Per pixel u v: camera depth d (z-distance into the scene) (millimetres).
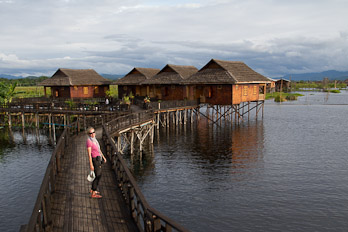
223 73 38375
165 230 6020
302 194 16609
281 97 77312
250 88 41438
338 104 67688
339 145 27844
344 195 16312
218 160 23562
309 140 30125
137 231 7348
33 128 39656
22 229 5762
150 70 52812
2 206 16422
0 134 36031
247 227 13344
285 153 25250
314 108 60188
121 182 10094
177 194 17156
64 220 7938
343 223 13406
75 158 14516
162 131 35844
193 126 39219
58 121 40969
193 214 14711
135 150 27078
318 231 12828
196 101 40750
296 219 13875
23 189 18766
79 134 22000
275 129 36406
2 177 20984
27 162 24594
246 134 33406
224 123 41406
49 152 27797
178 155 25234
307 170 20672
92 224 7723
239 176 19766
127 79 50094
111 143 13422
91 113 33719
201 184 18547
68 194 9852
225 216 14391
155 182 19078
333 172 20125
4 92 48875
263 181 18750
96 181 9578
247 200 16062
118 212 8477
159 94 46062
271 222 13695
